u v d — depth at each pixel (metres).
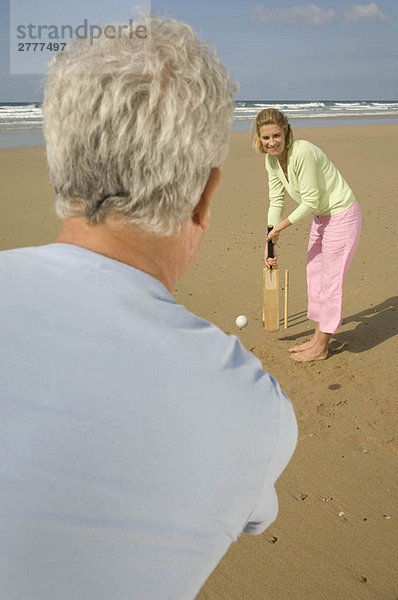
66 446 0.67
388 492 2.91
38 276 0.80
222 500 0.77
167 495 0.71
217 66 0.92
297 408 3.72
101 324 0.75
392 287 5.88
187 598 0.78
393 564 2.46
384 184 12.03
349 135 25.78
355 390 3.91
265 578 2.39
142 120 0.81
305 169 3.67
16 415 0.68
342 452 3.25
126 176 0.83
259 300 5.61
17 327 0.74
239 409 0.77
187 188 0.88
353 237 3.89
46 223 8.62
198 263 6.78
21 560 0.65
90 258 0.83
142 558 0.71
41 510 0.66
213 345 0.80
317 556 2.51
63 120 0.84
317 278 4.25
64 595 0.67
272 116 3.56
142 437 0.70
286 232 8.23
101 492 0.68
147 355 0.74
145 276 0.84
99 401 0.70
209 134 0.89
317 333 4.36
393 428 3.46
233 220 8.97
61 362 0.71
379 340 4.66
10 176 13.12
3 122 33.12
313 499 2.87
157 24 0.91
